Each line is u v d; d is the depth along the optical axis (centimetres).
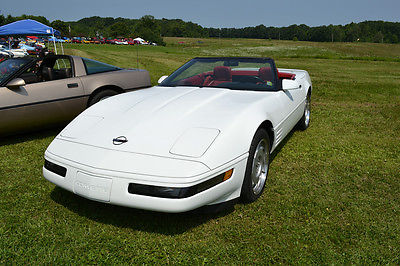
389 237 219
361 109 664
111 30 11662
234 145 220
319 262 193
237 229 226
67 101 446
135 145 212
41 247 205
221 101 273
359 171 334
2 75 420
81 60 483
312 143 427
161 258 197
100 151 213
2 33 1141
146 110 259
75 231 222
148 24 12375
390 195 280
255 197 263
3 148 400
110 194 199
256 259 196
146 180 191
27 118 416
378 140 444
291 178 315
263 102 280
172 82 358
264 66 340
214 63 358
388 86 1077
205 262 193
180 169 192
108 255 198
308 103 487
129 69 541
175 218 238
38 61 451
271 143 293
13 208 252
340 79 1341
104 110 273
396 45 8788
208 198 202
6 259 194
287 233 222
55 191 282
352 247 208
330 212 250
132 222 233
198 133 218
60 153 226
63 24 11169
